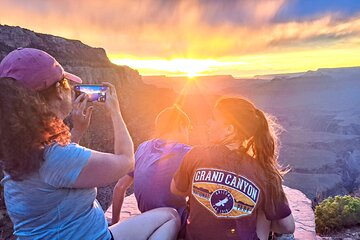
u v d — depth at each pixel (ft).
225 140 7.43
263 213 7.52
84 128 6.95
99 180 5.84
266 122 7.34
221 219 7.09
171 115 9.78
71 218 5.90
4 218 77.41
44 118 5.39
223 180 7.11
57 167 5.51
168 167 9.09
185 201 9.18
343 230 21.13
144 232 7.54
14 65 5.79
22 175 5.42
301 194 18.01
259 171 7.09
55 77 6.02
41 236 5.82
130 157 6.30
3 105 5.16
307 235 13.16
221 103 7.61
